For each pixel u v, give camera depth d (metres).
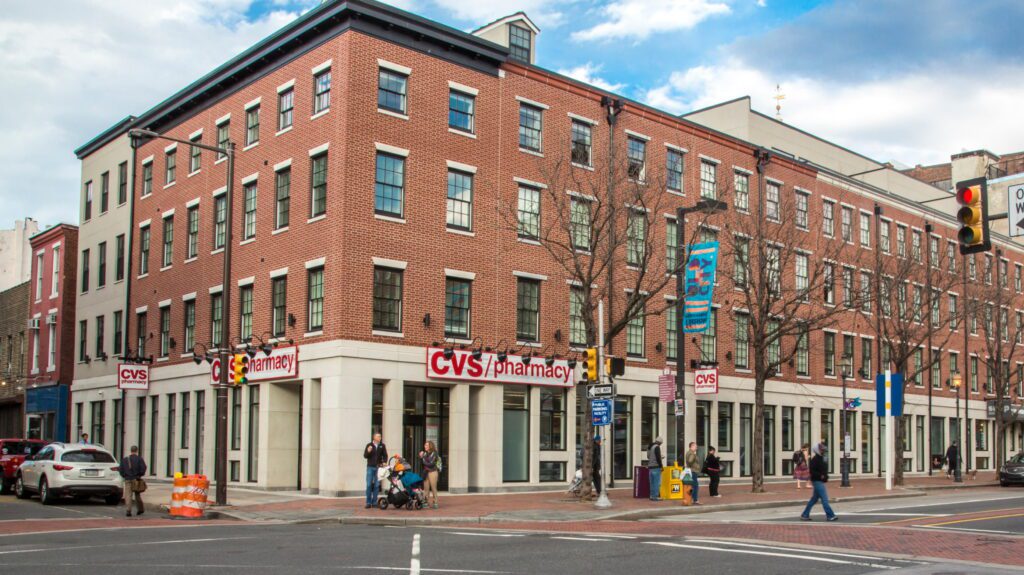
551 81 35.06
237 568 14.09
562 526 22.00
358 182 29.45
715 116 49.19
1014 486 44.50
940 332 54.06
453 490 31.00
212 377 34.38
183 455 36.69
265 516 23.62
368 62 30.05
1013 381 62.78
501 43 37.44
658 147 38.53
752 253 38.00
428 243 30.98
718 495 31.28
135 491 24.38
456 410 31.28
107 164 44.91
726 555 16.00
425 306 30.70
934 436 56.38
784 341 44.72
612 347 36.19
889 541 18.31
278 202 32.50
